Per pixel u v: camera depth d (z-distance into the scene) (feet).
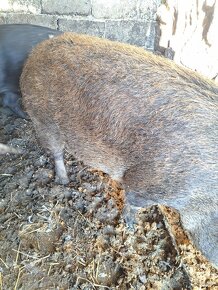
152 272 2.69
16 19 4.05
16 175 3.24
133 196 2.49
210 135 2.08
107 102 2.25
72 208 3.04
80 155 2.67
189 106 2.12
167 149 2.13
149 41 4.16
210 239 2.33
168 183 2.21
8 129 3.66
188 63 3.69
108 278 2.68
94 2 3.89
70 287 2.63
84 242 2.85
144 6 3.92
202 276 2.65
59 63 2.43
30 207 3.04
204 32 3.43
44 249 2.82
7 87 3.54
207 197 2.17
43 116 2.66
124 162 2.37
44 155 3.40
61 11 3.97
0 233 2.89
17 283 2.65
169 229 2.88
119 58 2.30
